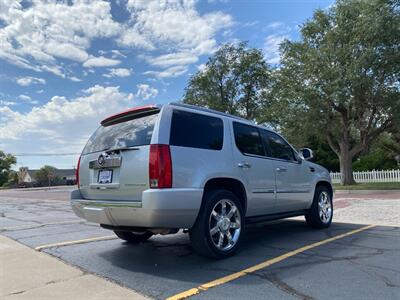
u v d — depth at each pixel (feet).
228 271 15.46
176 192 15.25
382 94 66.13
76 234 25.39
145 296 12.78
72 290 13.53
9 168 287.69
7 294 13.21
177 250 19.65
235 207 18.04
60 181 250.37
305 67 71.56
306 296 12.46
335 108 73.82
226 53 109.81
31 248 20.84
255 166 19.85
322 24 73.61
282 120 77.15
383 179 83.56
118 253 19.21
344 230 24.44
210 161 17.17
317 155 111.34
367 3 64.44
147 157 15.47
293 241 21.13
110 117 18.67
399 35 61.57
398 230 24.09
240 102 111.24
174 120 16.49
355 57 65.46
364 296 12.34
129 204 15.49
